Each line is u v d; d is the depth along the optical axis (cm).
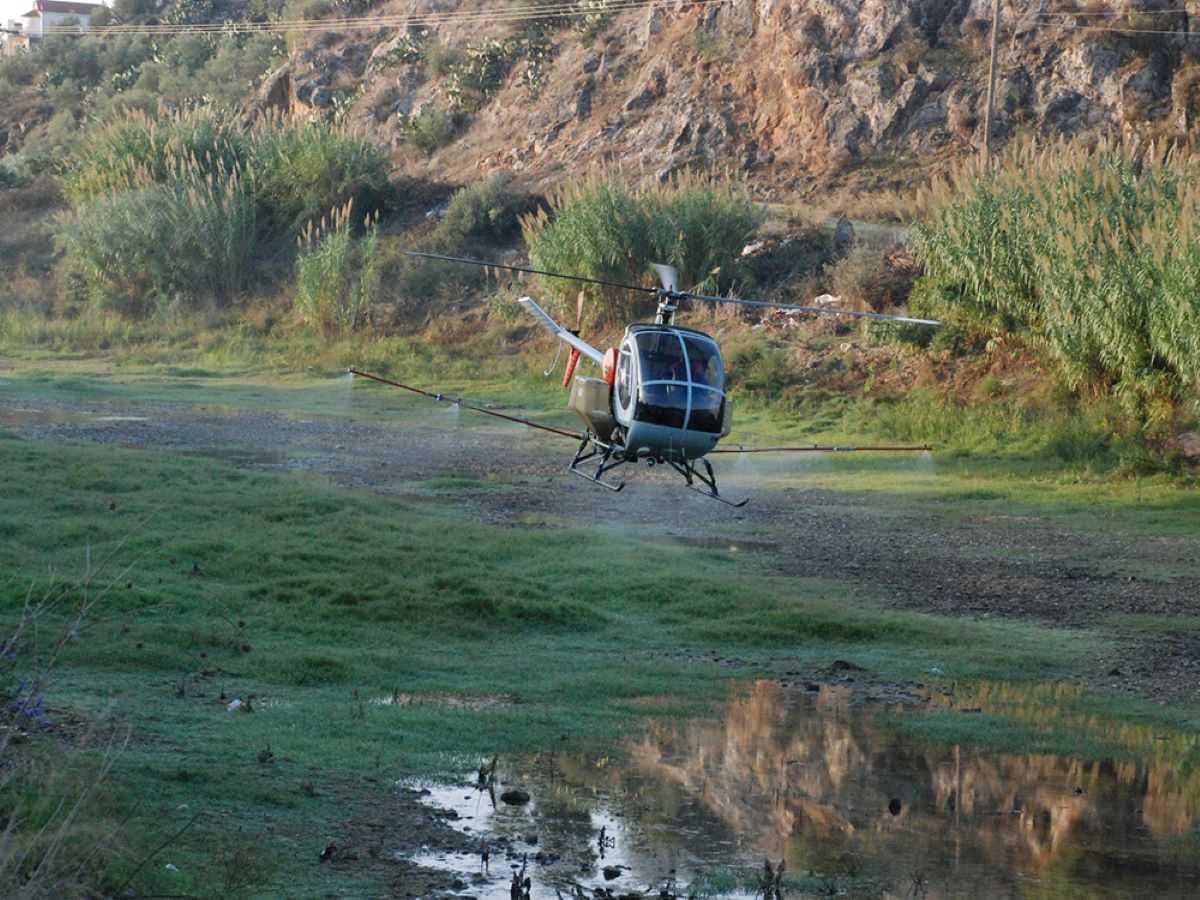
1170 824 983
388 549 1848
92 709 1071
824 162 5459
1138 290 2989
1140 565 2080
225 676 1271
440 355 4669
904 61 5497
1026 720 1263
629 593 1742
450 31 8094
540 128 6494
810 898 819
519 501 2547
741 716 1248
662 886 827
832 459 3116
